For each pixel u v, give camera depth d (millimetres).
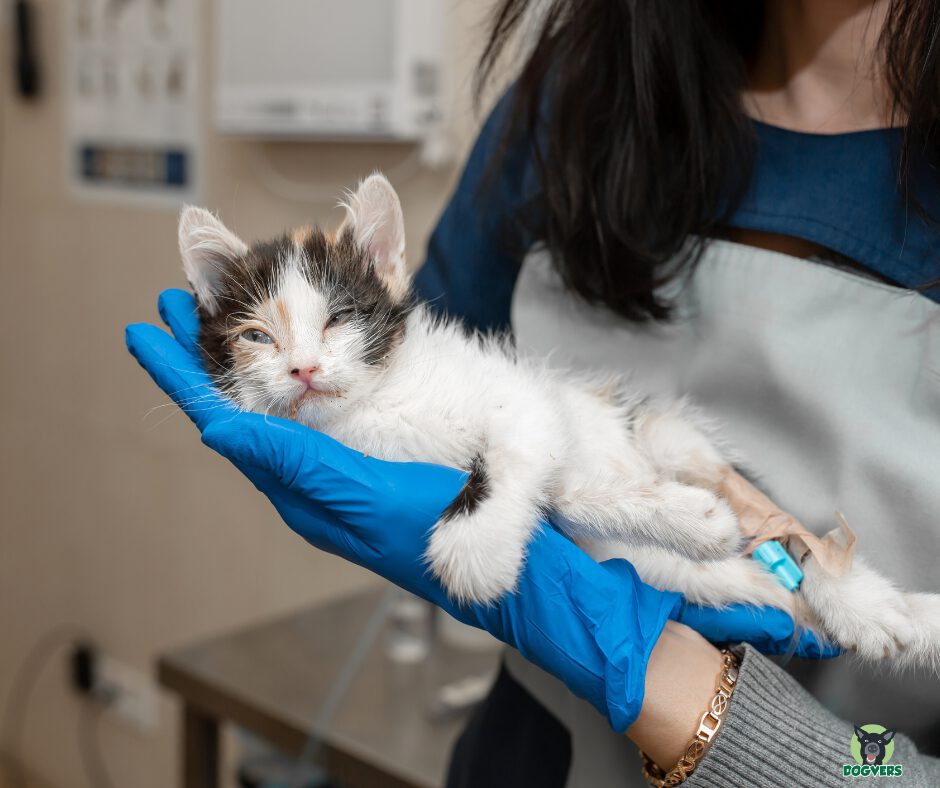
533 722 986
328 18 1743
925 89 757
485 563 766
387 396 871
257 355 854
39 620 3064
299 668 1617
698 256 900
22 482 2992
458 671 1624
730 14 945
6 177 2781
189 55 2182
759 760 737
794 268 856
